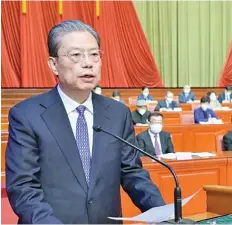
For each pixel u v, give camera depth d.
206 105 8.49
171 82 13.77
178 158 3.70
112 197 1.59
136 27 13.07
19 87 11.52
